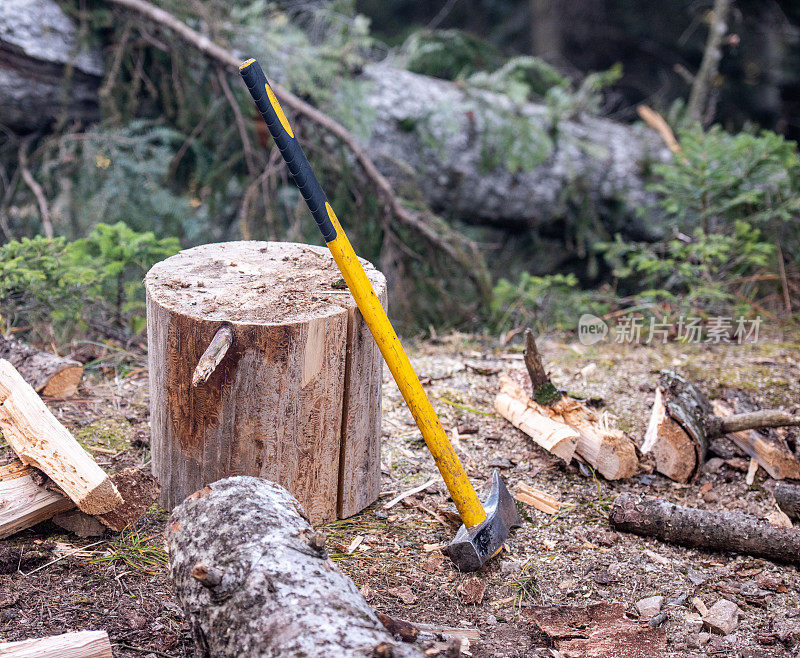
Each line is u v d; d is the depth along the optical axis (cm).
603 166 597
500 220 611
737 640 226
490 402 367
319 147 526
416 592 239
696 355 428
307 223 514
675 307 493
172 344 240
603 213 615
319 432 250
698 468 311
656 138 621
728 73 1094
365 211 536
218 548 183
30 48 489
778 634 227
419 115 563
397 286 523
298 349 234
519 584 246
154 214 504
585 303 510
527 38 1278
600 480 311
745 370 404
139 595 225
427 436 239
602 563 260
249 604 170
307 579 175
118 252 401
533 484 305
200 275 271
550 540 271
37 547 242
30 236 510
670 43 1194
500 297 505
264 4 577
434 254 533
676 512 271
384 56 777
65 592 223
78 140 501
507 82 583
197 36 506
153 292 251
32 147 544
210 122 540
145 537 252
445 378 391
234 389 238
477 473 309
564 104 588
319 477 257
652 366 410
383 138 565
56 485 240
